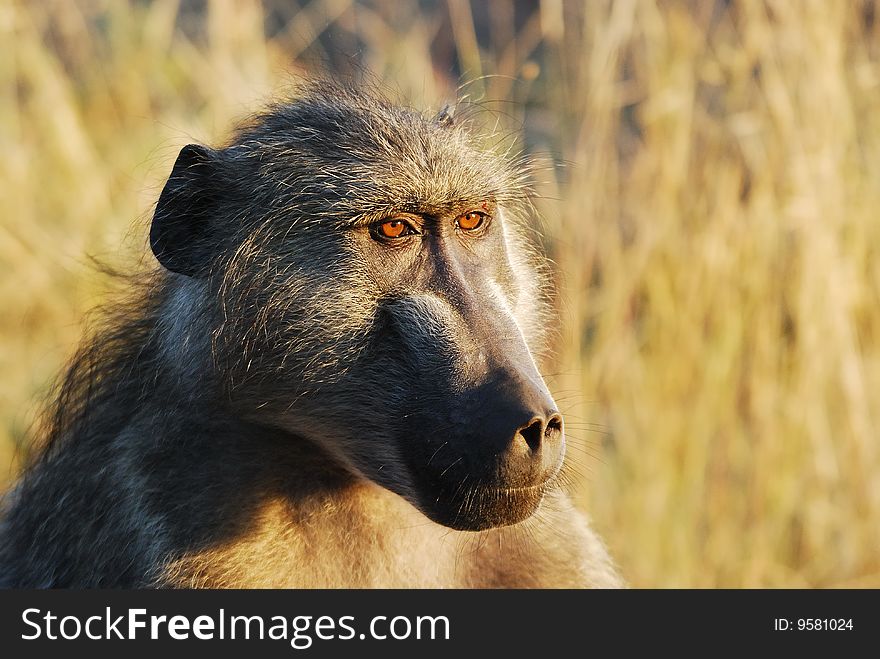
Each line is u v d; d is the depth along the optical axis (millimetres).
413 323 6258
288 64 12867
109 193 12742
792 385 10539
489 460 5820
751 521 10508
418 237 6496
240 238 6602
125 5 14664
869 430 10602
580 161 10672
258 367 6492
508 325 6242
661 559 10234
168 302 6906
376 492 6828
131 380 6922
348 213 6402
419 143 6574
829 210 10414
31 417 11062
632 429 10547
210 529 6613
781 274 10594
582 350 10891
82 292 11680
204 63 13219
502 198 6945
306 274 6445
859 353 10812
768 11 10828
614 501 10422
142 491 6664
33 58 13250
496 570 7191
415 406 6148
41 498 7293
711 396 10523
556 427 5895
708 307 10609
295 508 6746
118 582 6652
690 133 10883
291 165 6641
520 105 11898
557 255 10461
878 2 11031
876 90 10906
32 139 13062
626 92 11148
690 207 10805
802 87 10516
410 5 14617
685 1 10953
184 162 6820
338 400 6418
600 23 10750
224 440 6641
